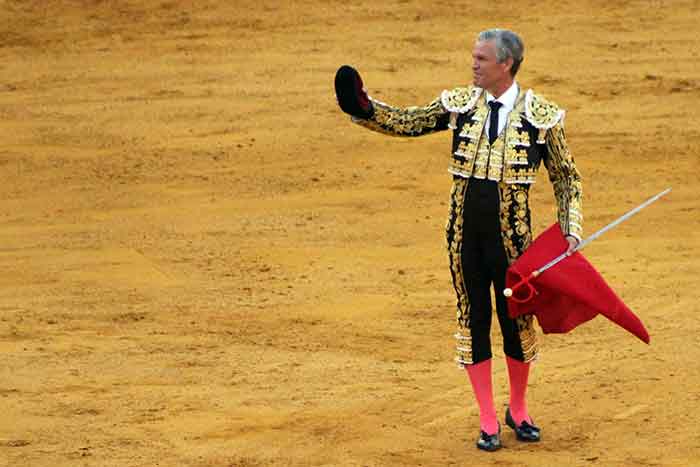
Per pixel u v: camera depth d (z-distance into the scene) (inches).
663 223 1800.0
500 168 919.7
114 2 3287.4
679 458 922.1
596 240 1704.0
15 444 971.9
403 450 951.6
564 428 996.6
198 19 3186.5
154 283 1507.1
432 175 2116.1
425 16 3221.0
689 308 1362.0
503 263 934.4
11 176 2113.7
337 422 1017.5
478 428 1001.5
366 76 2748.5
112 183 2073.1
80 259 1627.7
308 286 1486.2
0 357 1206.9
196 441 976.9
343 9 3265.3
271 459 936.3
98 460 936.3
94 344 1253.7
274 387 1114.1
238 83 2711.6
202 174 2119.8
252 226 1804.9
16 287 1494.8
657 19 3208.7
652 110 2522.1
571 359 1189.1
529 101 922.1
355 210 1902.1
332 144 2297.0
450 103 935.0
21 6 3245.6
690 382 1098.1
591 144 2297.0
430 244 1704.0
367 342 1261.1
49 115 2507.4
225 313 1371.8
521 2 3339.1
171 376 1148.5
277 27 3129.9
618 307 911.7
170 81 2738.7
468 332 961.5
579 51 2952.8
